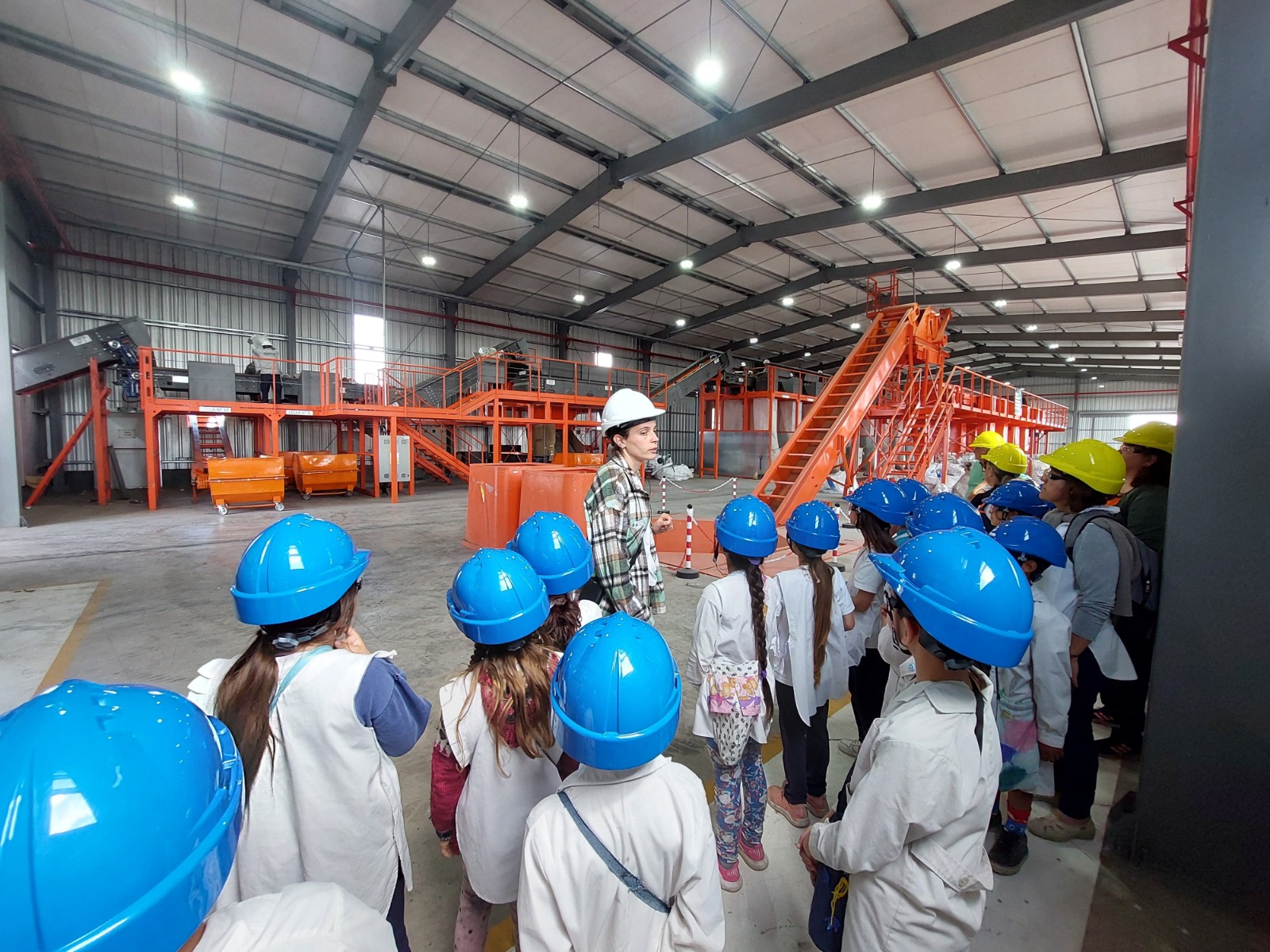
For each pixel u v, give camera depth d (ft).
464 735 4.20
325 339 55.72
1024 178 36.35
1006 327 77.46
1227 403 5.41
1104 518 6.93
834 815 4.46
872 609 7.75
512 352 52.03
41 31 26.73
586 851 3.20
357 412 40.09
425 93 32.50
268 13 26.45
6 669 11.72
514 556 4.47
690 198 45.73
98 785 1.42
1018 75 29.19
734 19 27.20
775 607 6.61
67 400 45.62
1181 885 5.85
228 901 3.84
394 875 4.18
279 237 48.60
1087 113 31.63
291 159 37.76
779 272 62.23
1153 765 5.99
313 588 3.68
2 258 27.89
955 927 3.48
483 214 46.93
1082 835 6.74
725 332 85.35
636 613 7.55
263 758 3.67
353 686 3.71
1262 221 5.18
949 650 3.66
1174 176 36.52
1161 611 5.85
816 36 28.14
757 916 5.61
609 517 7.24
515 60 30.04
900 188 42.45
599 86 32.32
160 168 37.91
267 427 41.96
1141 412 106.63
